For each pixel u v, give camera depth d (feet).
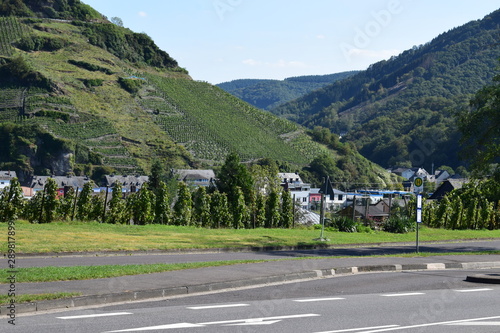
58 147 457.68
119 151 480.23
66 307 31.48
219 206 112.06
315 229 119.96
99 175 450.71
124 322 27.20
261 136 557.74
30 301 30.32
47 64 610.24
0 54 610.24
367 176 474.49
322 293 39.47
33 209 87.81
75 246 61.21
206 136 533.96
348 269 52.70
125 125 526.98
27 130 462.60
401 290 42.09
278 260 56.34
